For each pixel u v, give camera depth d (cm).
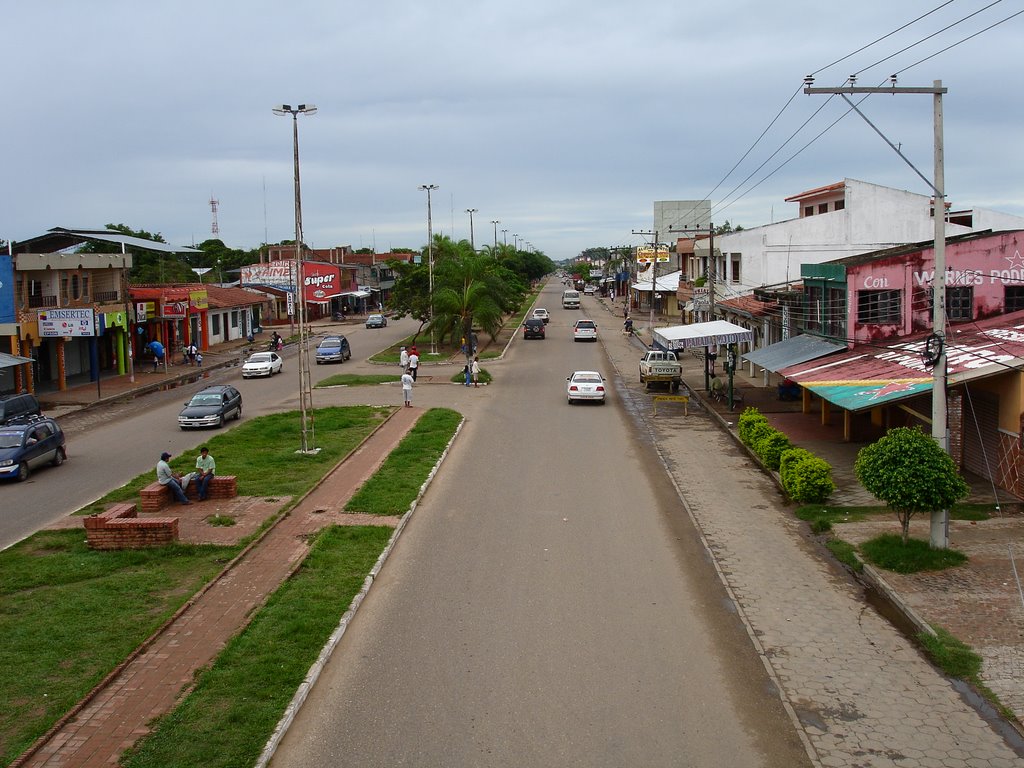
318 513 1880
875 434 2672
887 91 1459
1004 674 1092
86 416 3453
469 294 5347
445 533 1747
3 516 1928
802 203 5319
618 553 1622
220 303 6406
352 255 12181
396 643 1205
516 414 3328
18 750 894
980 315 2550
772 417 3084
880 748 938
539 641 1214
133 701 1012
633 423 3131
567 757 913
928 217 4400
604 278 13750
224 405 3130
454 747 932
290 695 1029
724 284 4881
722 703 1038
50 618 1279
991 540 1588
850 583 1459
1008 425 1881
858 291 2647
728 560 1582
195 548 1614
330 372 4775
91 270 4378
